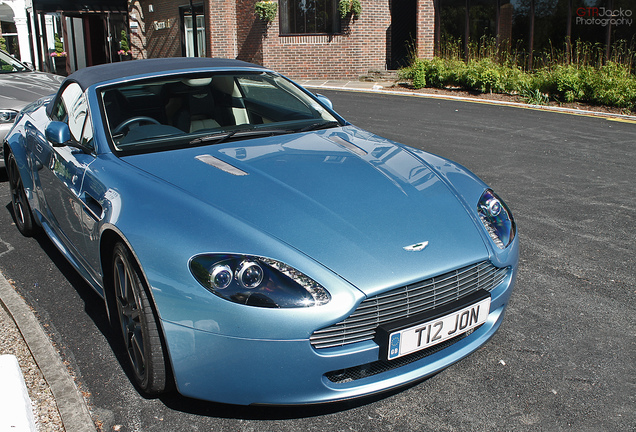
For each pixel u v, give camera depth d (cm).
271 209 241
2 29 2009
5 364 247
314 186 264
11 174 444
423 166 305
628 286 361
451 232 249
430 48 1518
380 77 1540
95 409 243
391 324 222
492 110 1103
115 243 260
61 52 2003
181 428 231
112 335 301
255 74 391
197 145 315
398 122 952
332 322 210
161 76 358
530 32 1372
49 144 363
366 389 226
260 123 357
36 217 413
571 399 251
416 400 250
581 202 537
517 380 264
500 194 561
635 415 240
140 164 286
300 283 212
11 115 570
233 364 214
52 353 276
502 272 264
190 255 219
